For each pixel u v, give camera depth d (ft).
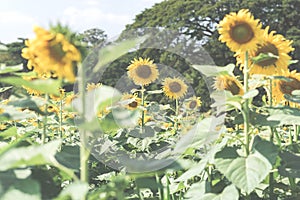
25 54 6.64
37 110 8.06
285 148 11.62
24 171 6.98
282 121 9.64
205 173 11.10
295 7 98.73
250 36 9.82
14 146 7.62
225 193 9.42
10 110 7.73
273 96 11.66
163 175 12.03
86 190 5.77
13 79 6.35
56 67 6.19
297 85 11.30
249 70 10.06
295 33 93.20
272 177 10.80
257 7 99.50
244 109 9.84
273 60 10.41
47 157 6.23
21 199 6.08
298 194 10.87
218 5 99.25
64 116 15.52
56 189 7.57
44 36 6.11
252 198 10.62
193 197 9.98
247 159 9.25
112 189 6.67
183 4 103.04
